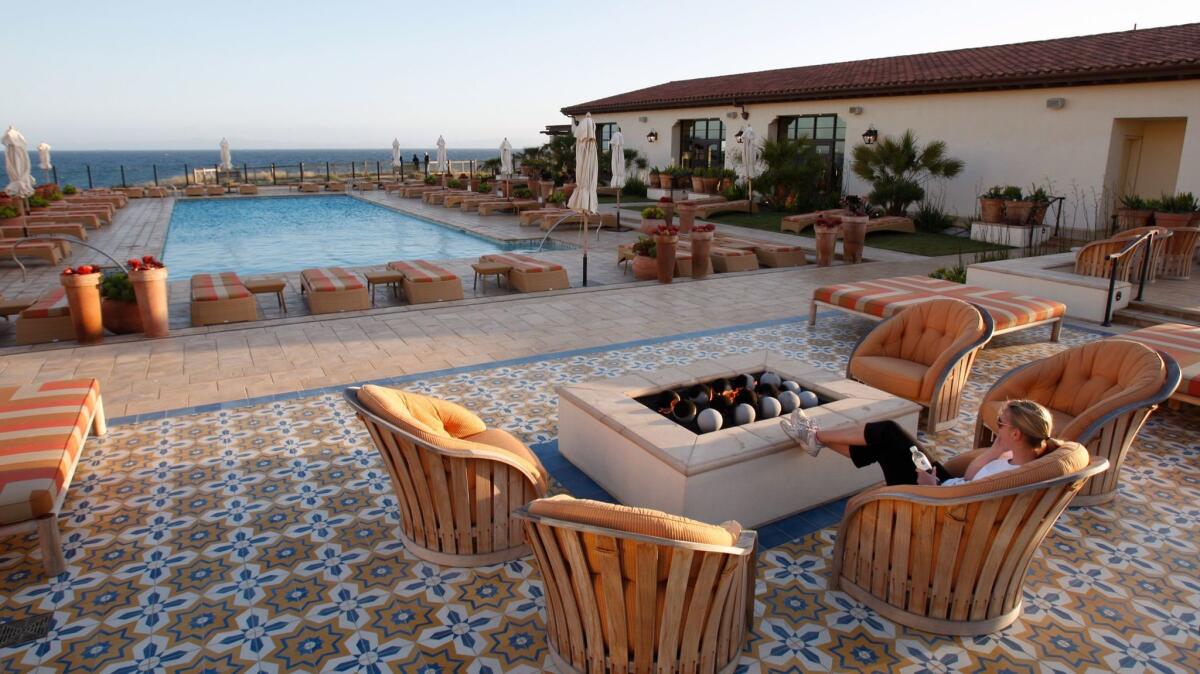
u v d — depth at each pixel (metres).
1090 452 4.09
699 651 2.64
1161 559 3.74
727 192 21.09
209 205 24.92
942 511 2.90
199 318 8.25
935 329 5.52
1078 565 3.68
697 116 24.52
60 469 3.61
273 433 5.25
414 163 37.34
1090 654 3.03
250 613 3.27
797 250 12.55
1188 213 11.35
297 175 34.34
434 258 14.20
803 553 3.80
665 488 3.82
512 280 10.70
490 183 27.67
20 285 11.02
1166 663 2.98
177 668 2.92
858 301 7.59
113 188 26.81
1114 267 8.33
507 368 6.76
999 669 2.94
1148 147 14.95
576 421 4.60
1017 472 2.74
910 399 5.25
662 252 10.74
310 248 15.73
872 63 22.98
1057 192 14.91
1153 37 15.63
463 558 3.61
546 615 3.10
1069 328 8.37
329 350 7.31
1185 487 4.52
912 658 3.01
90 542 3.83
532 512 2.44
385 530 3.97
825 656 3.02
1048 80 14.42
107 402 5.83
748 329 8.25
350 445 5.05
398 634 3.14
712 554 2.36
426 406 3.82
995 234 14.63
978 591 3.04
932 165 16.12
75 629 3.15
